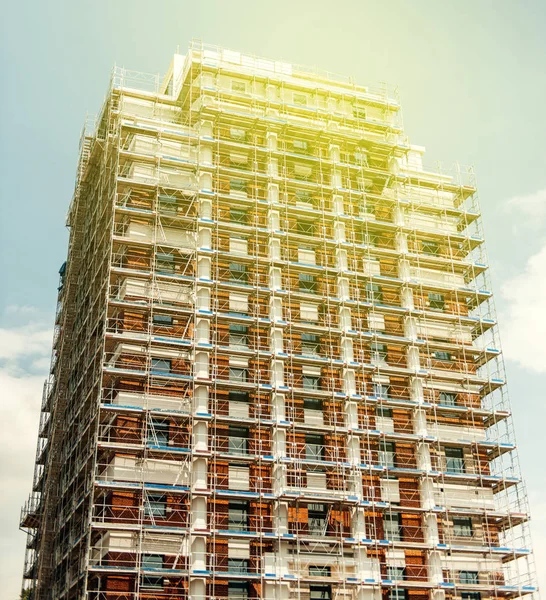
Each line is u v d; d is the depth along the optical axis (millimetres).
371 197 82000
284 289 74125
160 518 60562
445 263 82125
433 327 79500
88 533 58781
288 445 66938
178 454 62719
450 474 70188
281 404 67688
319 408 70188
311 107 85375
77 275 88438
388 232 82438
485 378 77750
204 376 66062
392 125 87750
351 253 78875
